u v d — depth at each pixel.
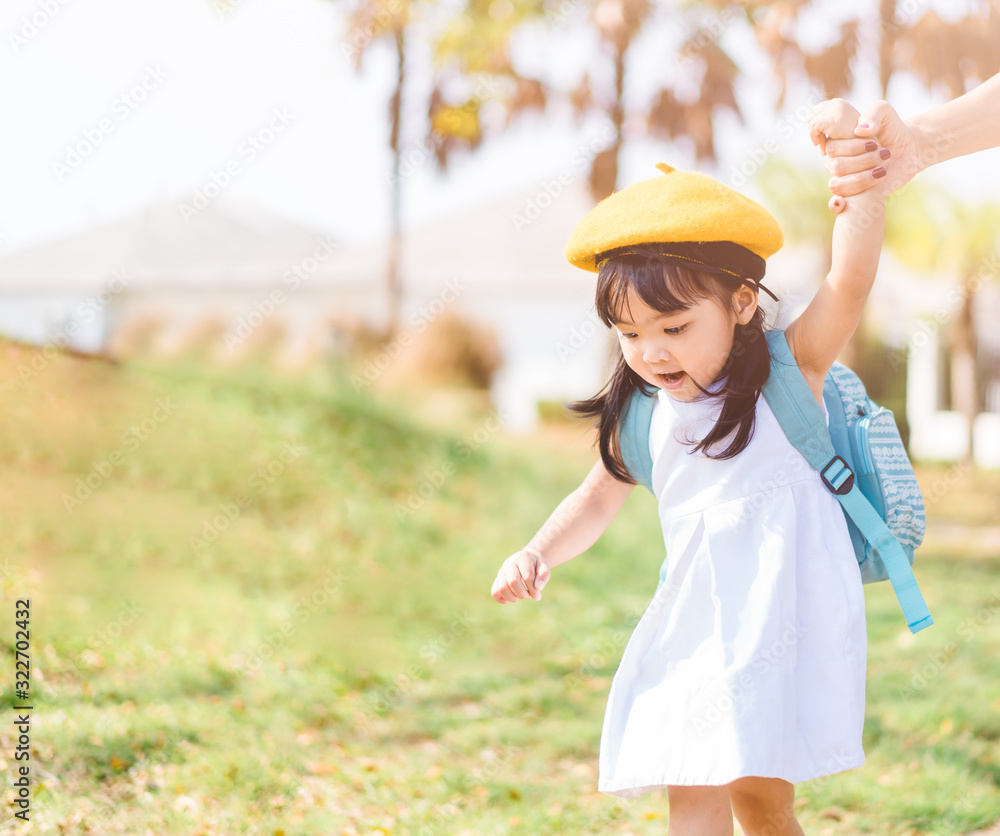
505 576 2.06
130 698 3.72
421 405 10.95
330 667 4.71
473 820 2.96
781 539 1.73
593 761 3.64
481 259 22.98
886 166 1.77
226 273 21.62
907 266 16.95
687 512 1.82
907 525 1.82
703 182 1.79
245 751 3.31
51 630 4.35
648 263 1.71
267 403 9.08
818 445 1.78
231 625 5.18
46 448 6.89
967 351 16.97
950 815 2.92
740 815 1.88
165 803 2.81
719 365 1.78
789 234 15.10
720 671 1.69
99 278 22.48
